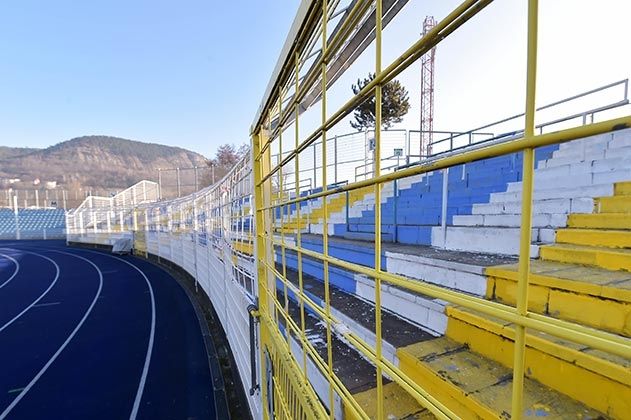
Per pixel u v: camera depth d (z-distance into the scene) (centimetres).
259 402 276
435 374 152
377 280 89
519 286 53
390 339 198
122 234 2392
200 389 473
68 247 2875
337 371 192
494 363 160
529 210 51
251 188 303
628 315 138
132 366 558
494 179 510
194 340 650
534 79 51
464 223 414
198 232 1011
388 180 81
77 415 432
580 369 123
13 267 1786
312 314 302
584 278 166
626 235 212
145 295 1066
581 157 457
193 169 3241
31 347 659
